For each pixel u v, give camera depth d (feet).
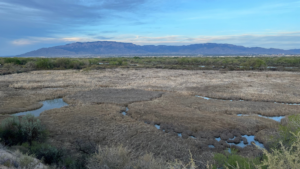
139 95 68.44
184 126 40.09
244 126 39.88
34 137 30.09
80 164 21.06
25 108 52.08
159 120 43.60
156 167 19.44
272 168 12.42
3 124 29.89
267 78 110.83
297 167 11.63
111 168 18.84
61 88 81.05
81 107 53.11
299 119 28.73
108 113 48.01
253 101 62.34
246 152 29.71
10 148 24.40
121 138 33.73
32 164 17.61
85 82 95.61
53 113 47.39
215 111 50.96
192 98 65.10
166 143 32.04
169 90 78.07
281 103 60.29
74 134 35.04
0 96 63.31
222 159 23.65
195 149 30.35
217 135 36.06
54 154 22.89
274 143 28.68
